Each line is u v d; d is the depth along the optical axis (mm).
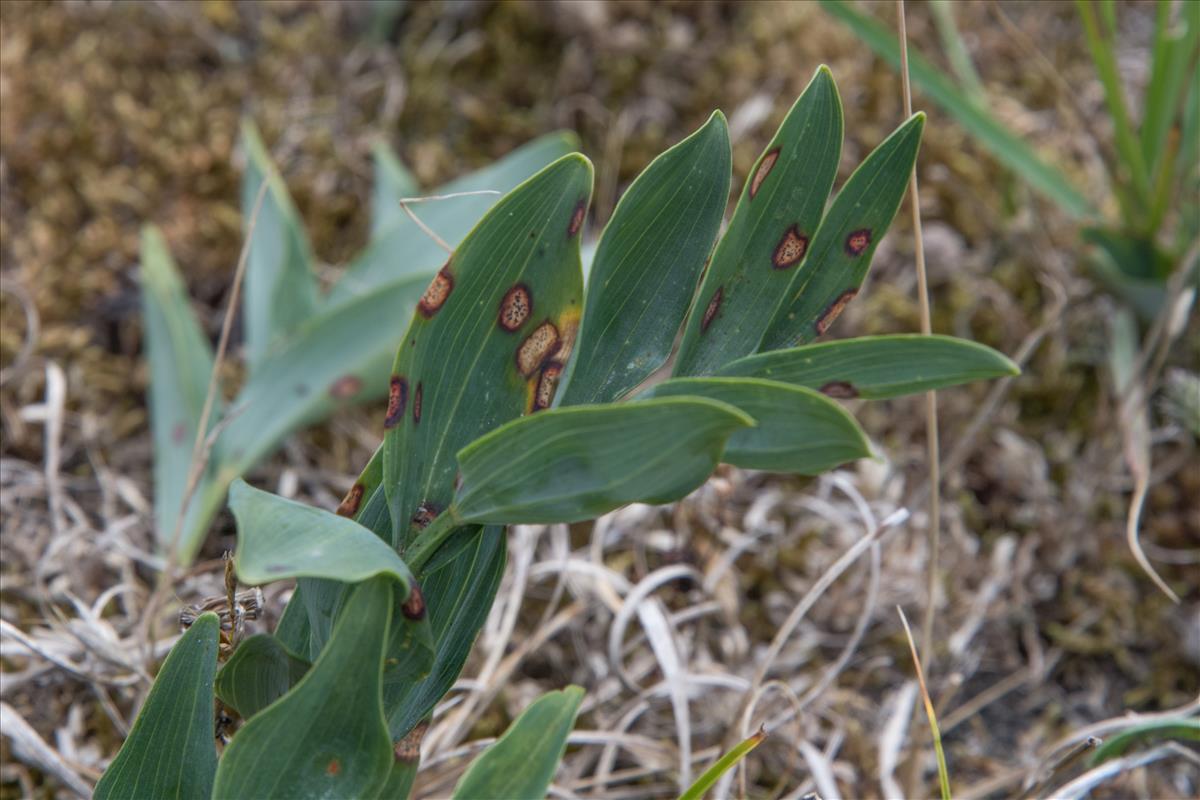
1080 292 1318
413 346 811
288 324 1125
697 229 820
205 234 1331
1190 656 1128
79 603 1003
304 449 1200
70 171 1358
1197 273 1209
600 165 1405
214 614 828
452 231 1171
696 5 1504
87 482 1150
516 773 792
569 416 778
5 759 1001
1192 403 1110
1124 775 1033
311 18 1508
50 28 1454
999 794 1049
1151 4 1577
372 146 1338
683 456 774
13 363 1213
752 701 983
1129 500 1222
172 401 1116
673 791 1028
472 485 805
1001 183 1401
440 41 1499
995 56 1530
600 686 1042
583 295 817
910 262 1343
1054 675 1135
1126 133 1195
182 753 839
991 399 1092
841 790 1034
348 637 786
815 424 777
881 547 1140
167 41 1472
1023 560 1165
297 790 801
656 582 1033
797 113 808
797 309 823
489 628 1049
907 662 1103
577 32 1471
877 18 1524
